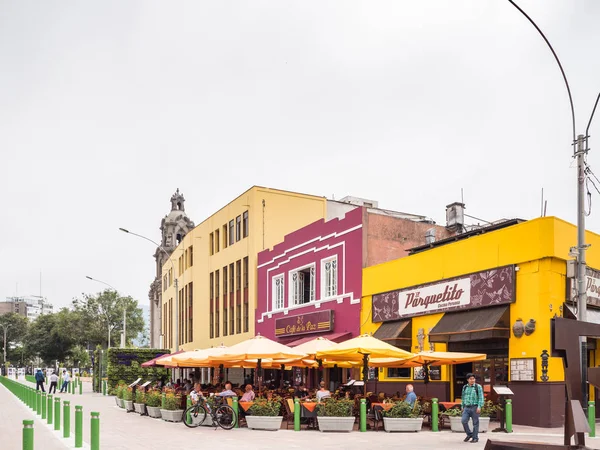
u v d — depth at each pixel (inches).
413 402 794.8
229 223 1846.7
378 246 1219.2
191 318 2198.6
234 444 628.4
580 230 693.3
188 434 735.1
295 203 1705.2
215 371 1825.8
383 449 580.7
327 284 1326.3
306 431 760.3
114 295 3959.2
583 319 682.2
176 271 2492.6
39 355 4153.5
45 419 958.4
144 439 683.4
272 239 1664.6
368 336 836.6
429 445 609.3
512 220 946.7
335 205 1769.2
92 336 3838.6
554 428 777.6
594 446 594.6
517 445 426.3
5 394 1900.8
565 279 831.7
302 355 841.5
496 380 883.4
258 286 1631.4
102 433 752.3
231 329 1791.3
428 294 1007.0
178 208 3063.5
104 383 1934.1
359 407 833.5
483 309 902.4
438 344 990.4
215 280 1937.7
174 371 2113.7
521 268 848.3
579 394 433.1
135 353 1961.1
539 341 806.5
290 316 1413.6
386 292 1114.7
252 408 792.3
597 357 886.4
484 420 729.6
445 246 987.3
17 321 5565.9
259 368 912.9
